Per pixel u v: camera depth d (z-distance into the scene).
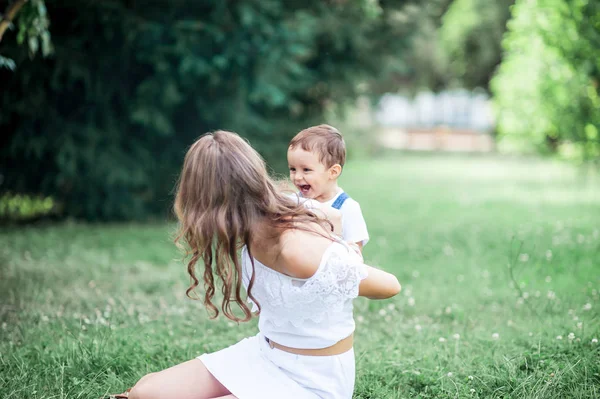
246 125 10.05
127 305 5.15
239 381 2.62
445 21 27.23
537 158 25.62
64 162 8.88
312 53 11.88
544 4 12.91
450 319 4.89
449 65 29.33
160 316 4.89
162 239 8.30
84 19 8.60
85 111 9.34
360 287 2.65
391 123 41.38
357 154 25.09
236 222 2.49
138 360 3.82
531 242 7.66
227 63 8.85
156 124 9.08
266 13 9.12
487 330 4.54
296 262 2.49
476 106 39.81
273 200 2.53
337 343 2.63
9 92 8.73
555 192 13.76
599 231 8.29
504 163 23.66
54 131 9.04
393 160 24.89
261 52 8.84
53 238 8.18
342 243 2.60
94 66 9.01
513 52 15.18
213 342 4.25
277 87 9.72
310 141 3.25
